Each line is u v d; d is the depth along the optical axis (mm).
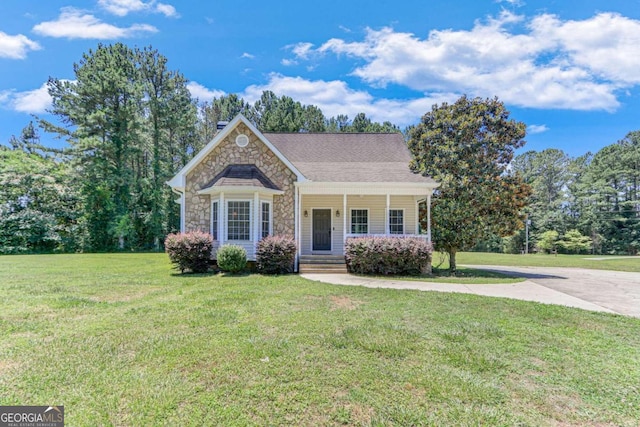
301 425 2982
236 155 13234
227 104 34469
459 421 3053
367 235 12906
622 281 11219
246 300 7371
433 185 12898
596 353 4559
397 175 13805
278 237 12109
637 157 39719
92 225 25969
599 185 39719
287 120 30953
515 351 4594
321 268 12391
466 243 13625
